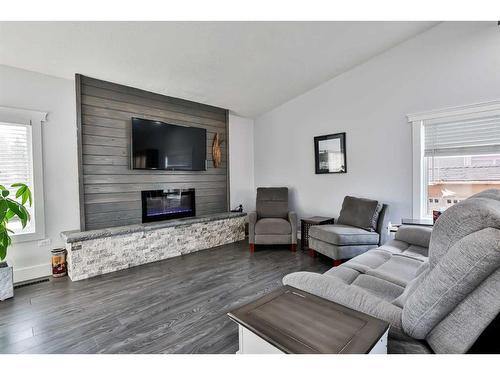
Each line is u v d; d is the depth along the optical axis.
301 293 1.23
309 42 3.13
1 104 2.83
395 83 3.52
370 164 3.80
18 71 2.93
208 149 4.63
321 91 4.33
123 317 2.13
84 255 2.96
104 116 3.37
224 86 3.93
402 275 1.81
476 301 0.86
